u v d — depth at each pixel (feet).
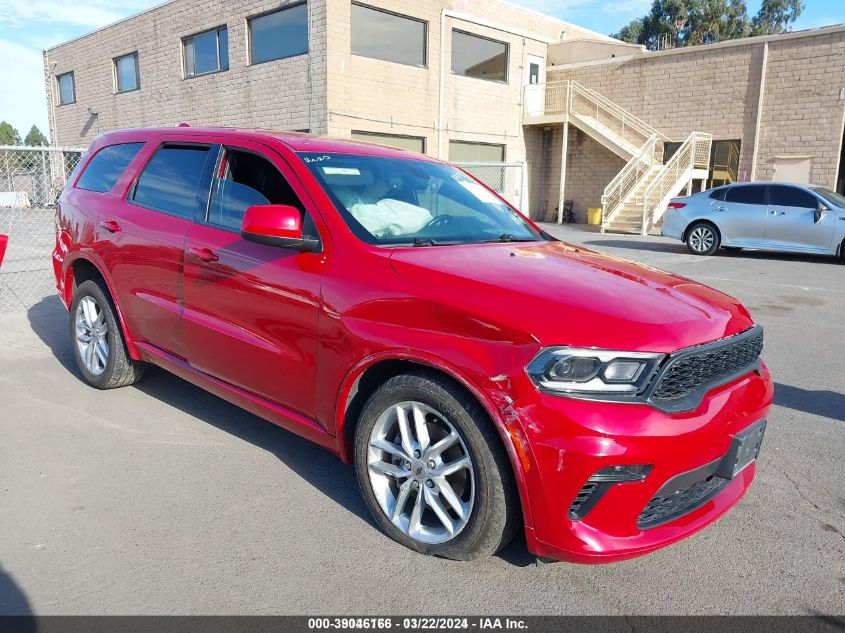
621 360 7.82
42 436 13.10
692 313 8.84
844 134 60.23
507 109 73.46
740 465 8.83
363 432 9.62
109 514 10.25
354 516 10.37
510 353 8.04
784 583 8.89
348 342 9.53
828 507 10.97
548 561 9.23
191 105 69.41
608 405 7.72
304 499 10.87
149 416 14.25
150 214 13.58
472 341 8.35
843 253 40.04
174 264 12.66
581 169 78.23
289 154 11.46
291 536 9.76
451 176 13.80
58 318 22.98
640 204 64.44
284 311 10.53
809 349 20.77
